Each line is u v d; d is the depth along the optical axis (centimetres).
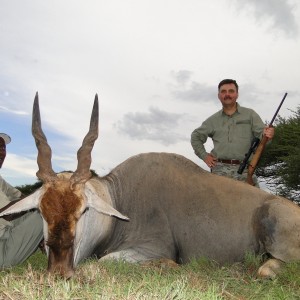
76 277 174
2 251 209
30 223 209
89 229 224
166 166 257
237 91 321
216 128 324
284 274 203
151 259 232
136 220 249
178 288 152
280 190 754
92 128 205
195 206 246
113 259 215
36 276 166
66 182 191
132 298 145
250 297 171
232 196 246
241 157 317
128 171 258
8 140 245
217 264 238
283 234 230
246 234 241
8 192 247
